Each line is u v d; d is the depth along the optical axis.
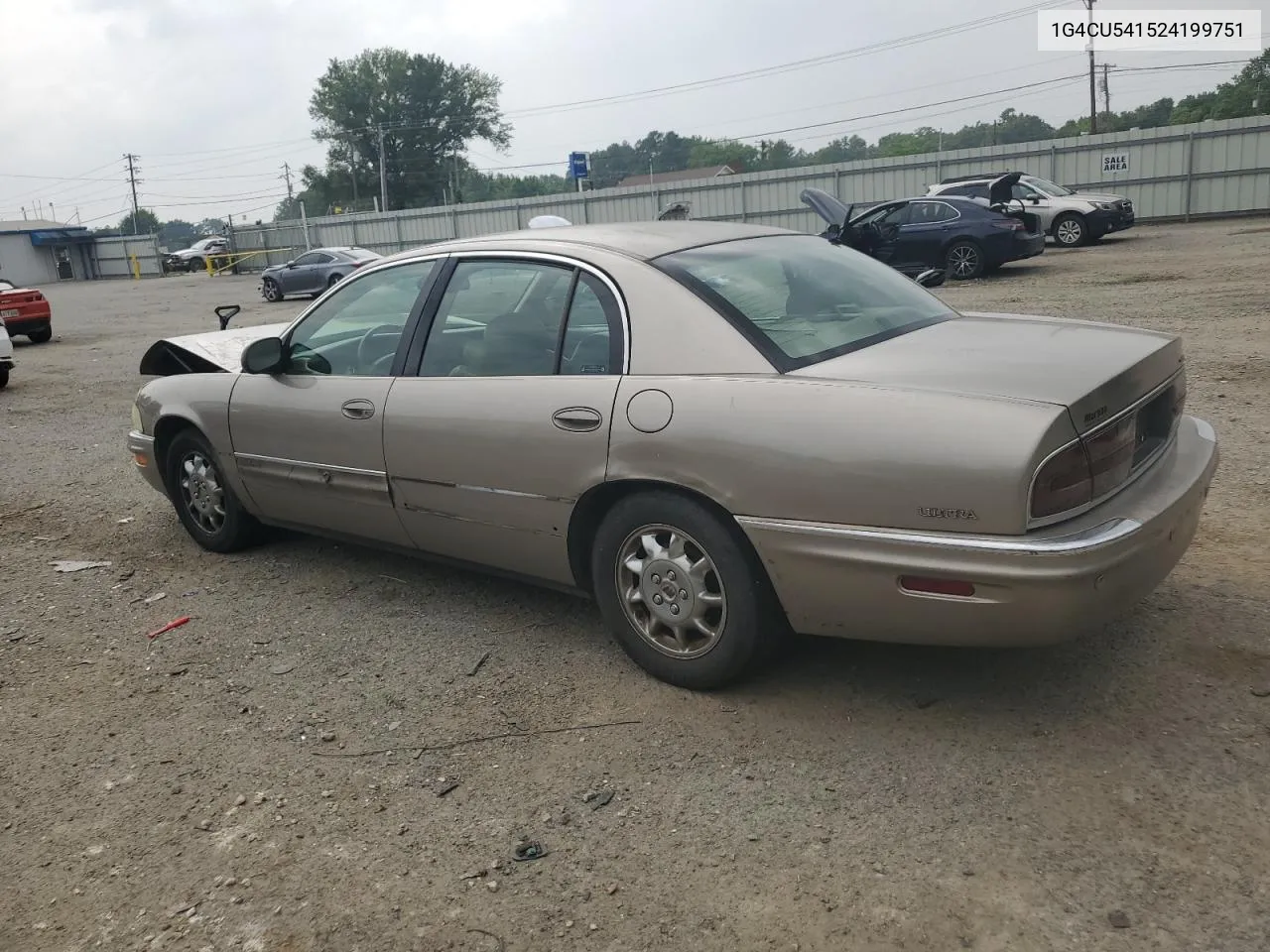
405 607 4.53
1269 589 3.95
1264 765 2.86
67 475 7.65
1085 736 3.07
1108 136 28.38
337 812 3.00
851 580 2.97
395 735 3.42
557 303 3.70
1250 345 8.93
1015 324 3.72
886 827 2.72
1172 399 3.45
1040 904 2.40
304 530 4.92
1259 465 5.53
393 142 84.38
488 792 3.04
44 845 2.95
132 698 3.84
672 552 3.39
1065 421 2.73
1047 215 21.98
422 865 2.73
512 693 3.64
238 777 3.23
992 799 2.80
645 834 2.78
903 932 2.35
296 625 4.42
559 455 3.53
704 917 2.45
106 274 62.06
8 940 2.56
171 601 4.82
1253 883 2.41
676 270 3.52
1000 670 3.50
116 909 2.65
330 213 86.62
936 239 17.22
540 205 37.53
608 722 3.38
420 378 4.06
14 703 3.86
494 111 87.25
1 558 5.67
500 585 4.70
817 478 2.95
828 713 3.32
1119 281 14.77
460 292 4.03
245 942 2.49
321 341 4.55
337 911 2.57
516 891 2.60
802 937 2.36
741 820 2.80
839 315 3.57
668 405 3.25
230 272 48.50
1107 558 2.72
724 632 3.32
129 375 13.54
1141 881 2.45
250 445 4.80
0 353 12.87
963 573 2.76
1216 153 27.23
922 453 2.79
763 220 32.94
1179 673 3.37
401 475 4.10
